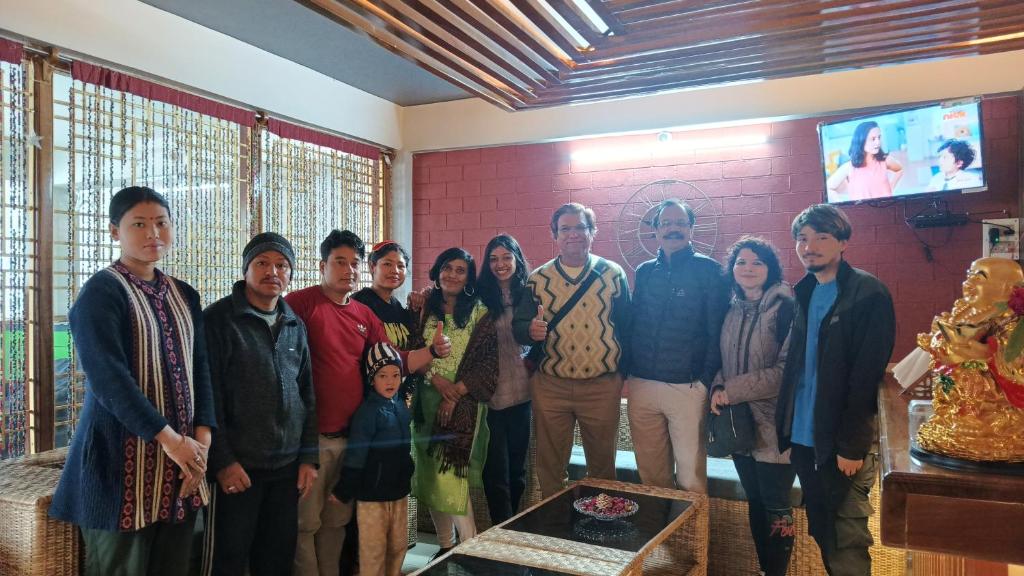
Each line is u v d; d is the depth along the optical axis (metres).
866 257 4.00
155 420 1.87
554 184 4.81
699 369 2.79
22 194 2.85
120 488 1.88
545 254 4.84
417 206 5.24
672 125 4.41
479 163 5.04
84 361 1.85
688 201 4.43
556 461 3.05
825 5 1.85
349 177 4.84
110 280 1.93
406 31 2.01
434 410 2.93
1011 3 1.84
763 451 2.67
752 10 1.88
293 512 2.40
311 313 2.61
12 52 2.81
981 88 3.72
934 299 3.87
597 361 2.89
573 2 1.81
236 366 2.24
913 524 0.98
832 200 3.90
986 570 1.17
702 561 2.66
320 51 4.06
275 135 4.16
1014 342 1.00
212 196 3.74
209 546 2.25
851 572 2.38
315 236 4.50
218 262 3.76
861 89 3.96
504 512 3.04
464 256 2.98
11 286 2.80
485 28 2.00
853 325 2.31
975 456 1.01
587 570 1.92
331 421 2.61
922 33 2.03
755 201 4.26
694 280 2.80
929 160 3.61
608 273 2.97
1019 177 3.69
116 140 3.25
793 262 4.18
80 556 2.21
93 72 3.11
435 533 3.69
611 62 2.27
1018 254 3.67
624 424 3.71
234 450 2.23
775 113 4.15
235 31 3.73
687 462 2.83
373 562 2.61
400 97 5.01
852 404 2.30
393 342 2.94
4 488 2.21
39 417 2.88
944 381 1.08
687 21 1.96
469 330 2.94
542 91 2.57
